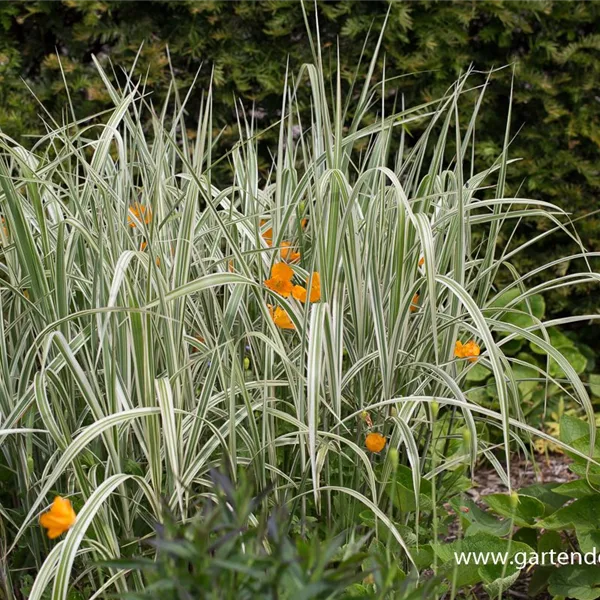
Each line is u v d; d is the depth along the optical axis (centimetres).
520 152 447
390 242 314
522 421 310
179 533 248
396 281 300
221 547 247
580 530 304
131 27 436
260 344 316
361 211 325
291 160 330
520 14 444
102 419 278
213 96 445
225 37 433
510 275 443
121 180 324
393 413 304
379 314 299
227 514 251
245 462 300
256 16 440
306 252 321
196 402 312
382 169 297
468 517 313
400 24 431
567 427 327
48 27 441
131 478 296
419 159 333
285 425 315
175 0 431
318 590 241
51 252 306
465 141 324
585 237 444
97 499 275
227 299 323
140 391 288
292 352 314
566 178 455
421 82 442
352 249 303
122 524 300
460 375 317
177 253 301
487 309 314
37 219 303
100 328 292
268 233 341
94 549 281
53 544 306
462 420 351
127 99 316
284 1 431
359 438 306
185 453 292
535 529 318
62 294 296
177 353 298
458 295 294
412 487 308
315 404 280
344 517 307
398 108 446
